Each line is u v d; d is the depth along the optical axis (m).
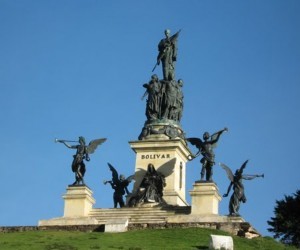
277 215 130.38
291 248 90.56
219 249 74.50
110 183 113.94
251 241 90.06
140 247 82.12
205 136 106.75
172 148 115.12
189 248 82.00
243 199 102.88
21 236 93.56
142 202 110.25
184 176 117.88
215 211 104.12
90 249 80.50
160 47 123.62
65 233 96.25
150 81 121.69
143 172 114.75
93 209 109.50
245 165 103.56
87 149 111.00
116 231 96.12
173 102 119.75
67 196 108.62
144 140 116.00
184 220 100.06
